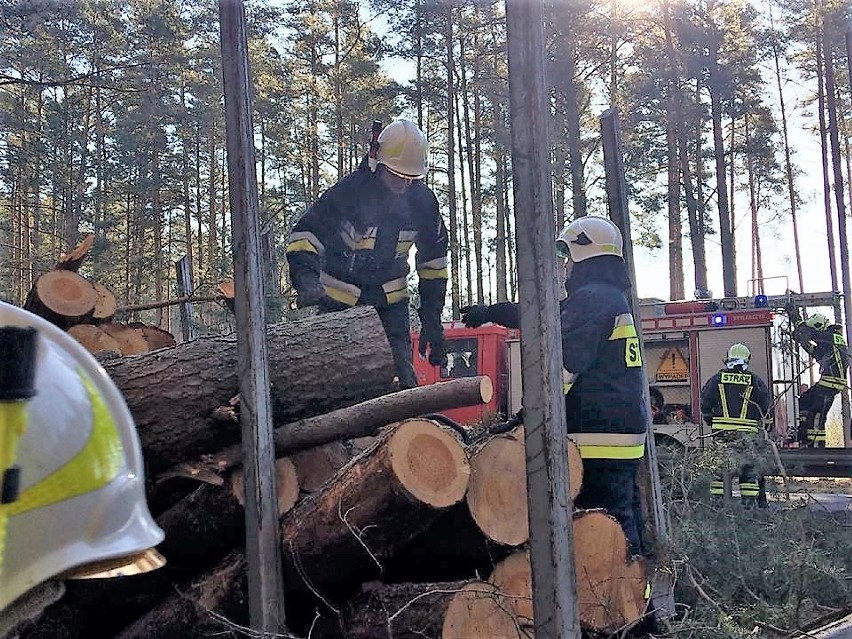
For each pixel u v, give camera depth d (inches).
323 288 160.4
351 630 111.0
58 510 53.9
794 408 442.3
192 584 114.7
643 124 900.6
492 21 586.6
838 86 921.5
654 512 168.9
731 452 197.5
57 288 180.1
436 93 734.5
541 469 83.7
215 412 115.1
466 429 145.8
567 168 667.4
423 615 105.9
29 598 53.3
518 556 114.7
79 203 820.6
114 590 118.1
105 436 58.1
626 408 154.6
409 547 117.8
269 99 593.9
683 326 451.2
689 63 848.3
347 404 127.1
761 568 165.2
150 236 872.3
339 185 167.2
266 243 240.7
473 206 784.3
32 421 53.7
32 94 724.0
